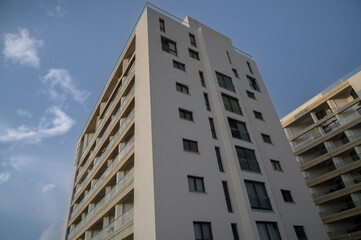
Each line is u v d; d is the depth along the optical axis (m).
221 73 23.22
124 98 23.98
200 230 13.47
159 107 17.03
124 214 16.62
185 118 18.16
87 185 29.25
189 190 14.56
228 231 14.21
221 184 16.12
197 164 15.97
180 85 19.98
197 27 26.73
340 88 34.00
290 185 19.50
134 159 16.83
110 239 17.42
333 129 33.53
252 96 24.88
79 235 26.09
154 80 18.31
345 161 31.08
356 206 27.23
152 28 22.27
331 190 31.17
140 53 21.59
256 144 19.88
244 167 17.59
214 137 18.67
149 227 12.55
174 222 12.74
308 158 35.69
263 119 23.30
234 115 20.47
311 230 17.52
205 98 20.97
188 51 23.41
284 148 22.16
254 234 14.33
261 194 16.98
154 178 13.66
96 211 22.98
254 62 29.41
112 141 23.38
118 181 19.42
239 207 15.69
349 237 26.12
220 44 26.83
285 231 16.08
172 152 15.44
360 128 31.08
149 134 15.62
